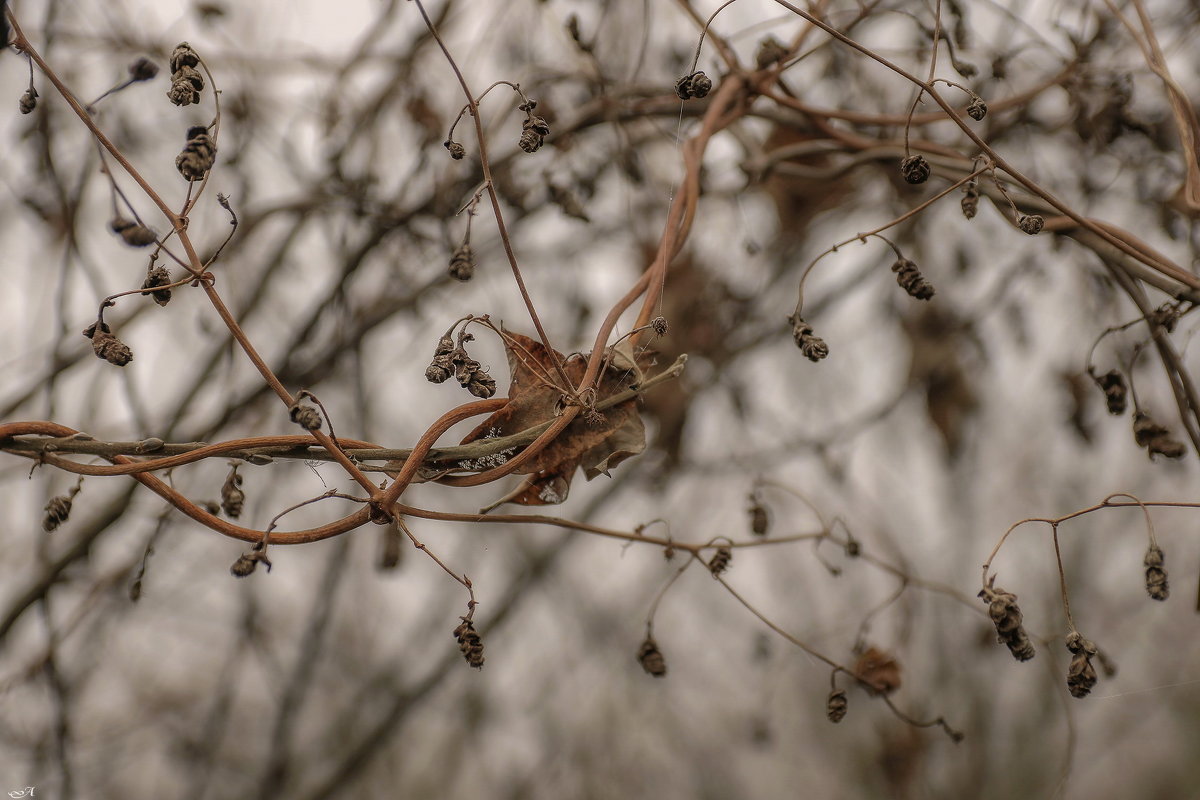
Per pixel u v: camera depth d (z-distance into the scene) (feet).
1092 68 7.54
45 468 9.28
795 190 9.79
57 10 8.71
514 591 13.06
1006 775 17.53
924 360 9.79
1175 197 7.22
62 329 8.22
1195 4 8.08
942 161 6.70
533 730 16.63
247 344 4.27
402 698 12.59
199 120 9.15
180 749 12.50
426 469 4.65
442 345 4.75
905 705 16.49
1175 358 5.67
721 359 10.52
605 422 4.99
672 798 17.34
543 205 8.86
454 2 9.29
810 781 17.60
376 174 9.25
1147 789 18.94
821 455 11.18
